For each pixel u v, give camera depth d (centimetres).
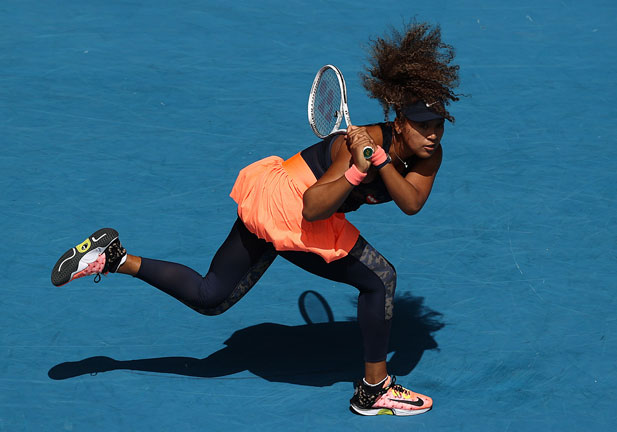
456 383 1936
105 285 2270
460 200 2731
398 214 2652
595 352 2038
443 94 1636
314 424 1791
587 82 3600
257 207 1720
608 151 3047
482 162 2967
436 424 1794
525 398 1881
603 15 4291
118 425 1770
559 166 2941
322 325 2159
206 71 3600
